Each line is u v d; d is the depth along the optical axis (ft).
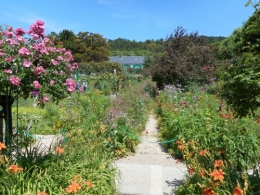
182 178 16.12
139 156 21.06
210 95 41.14
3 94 13.39
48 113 31.55
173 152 21.42
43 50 11.75
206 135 18.56
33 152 13.24
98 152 15.89
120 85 70.54
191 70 55.67
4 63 11.12
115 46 379.96
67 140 15.80
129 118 26.43
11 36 11.89
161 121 34.01
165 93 47.55
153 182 15.47
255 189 11.07
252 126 20.93
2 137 13.84
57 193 10.80
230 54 70.85
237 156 16.79
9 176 10.59
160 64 59.57
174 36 62.85
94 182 12.12
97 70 128.57
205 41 64.13
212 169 12.24
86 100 35.14
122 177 16.10
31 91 11.66
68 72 13.09
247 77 9.66
